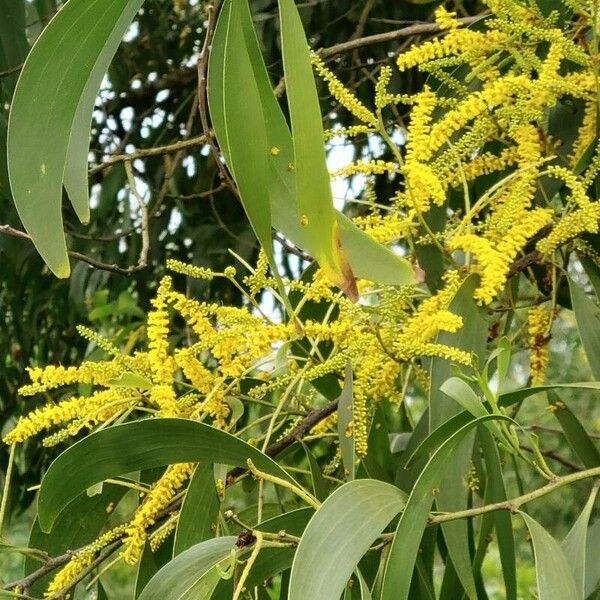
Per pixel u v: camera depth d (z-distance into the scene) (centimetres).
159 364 63
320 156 52
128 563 63
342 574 51
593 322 73
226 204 121
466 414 59
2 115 94
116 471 59
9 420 134
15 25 90
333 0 117
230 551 56
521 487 79
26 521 166
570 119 81
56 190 56
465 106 66
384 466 80
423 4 113
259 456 60
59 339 129
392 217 68
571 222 68
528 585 178
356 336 66
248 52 57
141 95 126
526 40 79
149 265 121
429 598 70
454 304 67
